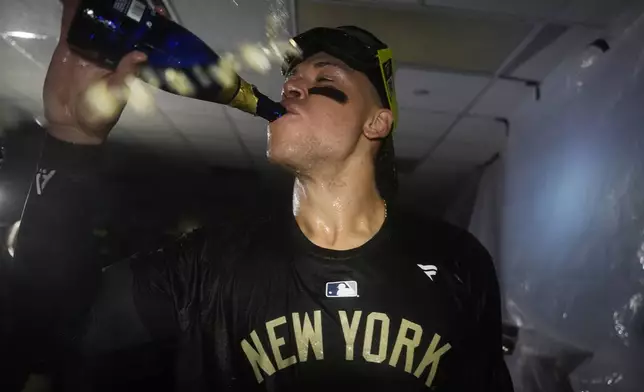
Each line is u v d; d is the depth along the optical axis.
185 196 6.16
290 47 0.98
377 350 0.77
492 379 0.86
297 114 0.84
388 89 0.94
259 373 0.77
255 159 5.26
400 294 0.81
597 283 2.13
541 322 2.67
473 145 3.91
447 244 0.89
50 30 2.43
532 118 2.99
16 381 0.71
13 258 0.72
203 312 0.81
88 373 0.76
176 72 0.88
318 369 0.77
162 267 0.82
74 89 0.75
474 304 0.85
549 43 2.30
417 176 5.20
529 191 3.04
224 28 2.20
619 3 1.94
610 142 2.12
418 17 2.14
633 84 1.98
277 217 0.90
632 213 1.93
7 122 3.29
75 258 0.73
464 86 2.87
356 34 0.95
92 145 0.76
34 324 0.72
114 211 5.84
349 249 0.83
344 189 0.87
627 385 1.85
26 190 1.34
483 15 2.10
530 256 2.96
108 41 0.78
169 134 4.43
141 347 0.79
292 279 0.81
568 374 2.20
